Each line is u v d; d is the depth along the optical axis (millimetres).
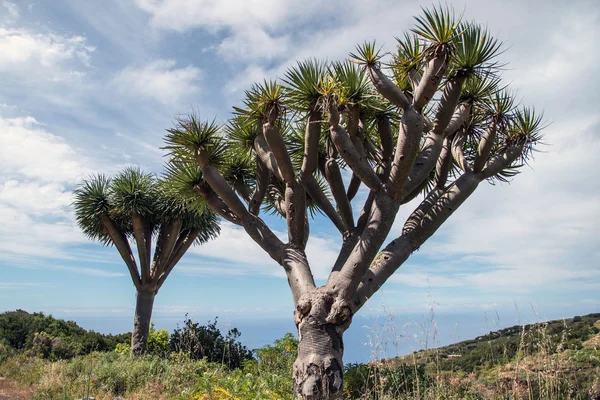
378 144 7461
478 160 6117
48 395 7453
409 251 5965
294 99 5781
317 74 5789
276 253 6180
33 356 13586
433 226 5984
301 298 5391
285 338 8812
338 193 6281
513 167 7066
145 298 12883
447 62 5227
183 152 6570
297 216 6004
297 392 4980
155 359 9719
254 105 5996
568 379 4496
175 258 13625
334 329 5180
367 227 5480
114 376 8461
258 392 4801
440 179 6504
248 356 11773
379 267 5746
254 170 7625
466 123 6602
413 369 5328
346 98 5863
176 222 13031
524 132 6523
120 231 13625
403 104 5398
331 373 4973
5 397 7777
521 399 4445
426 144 6031
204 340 11438
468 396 4871
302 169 6082
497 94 6207
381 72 5453
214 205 6961
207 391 5082
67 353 14594
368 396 5188
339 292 5301
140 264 12914
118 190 12727
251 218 6516
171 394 7352
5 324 16188
